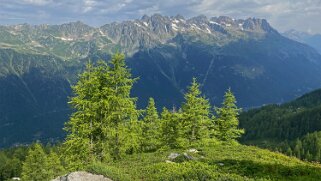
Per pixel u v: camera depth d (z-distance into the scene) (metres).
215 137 48.47
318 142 149.75
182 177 20.47
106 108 31.41
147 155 31.70
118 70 32.62
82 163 31.23
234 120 49.72
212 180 19.61
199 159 28.09
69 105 32.19
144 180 21.59
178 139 42.69
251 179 20.28
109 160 31.39
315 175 23.19
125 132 32.62
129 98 33.28
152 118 54.31
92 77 32.22
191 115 44.53
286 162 28.98
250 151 32.81
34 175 75.12
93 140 32.72
